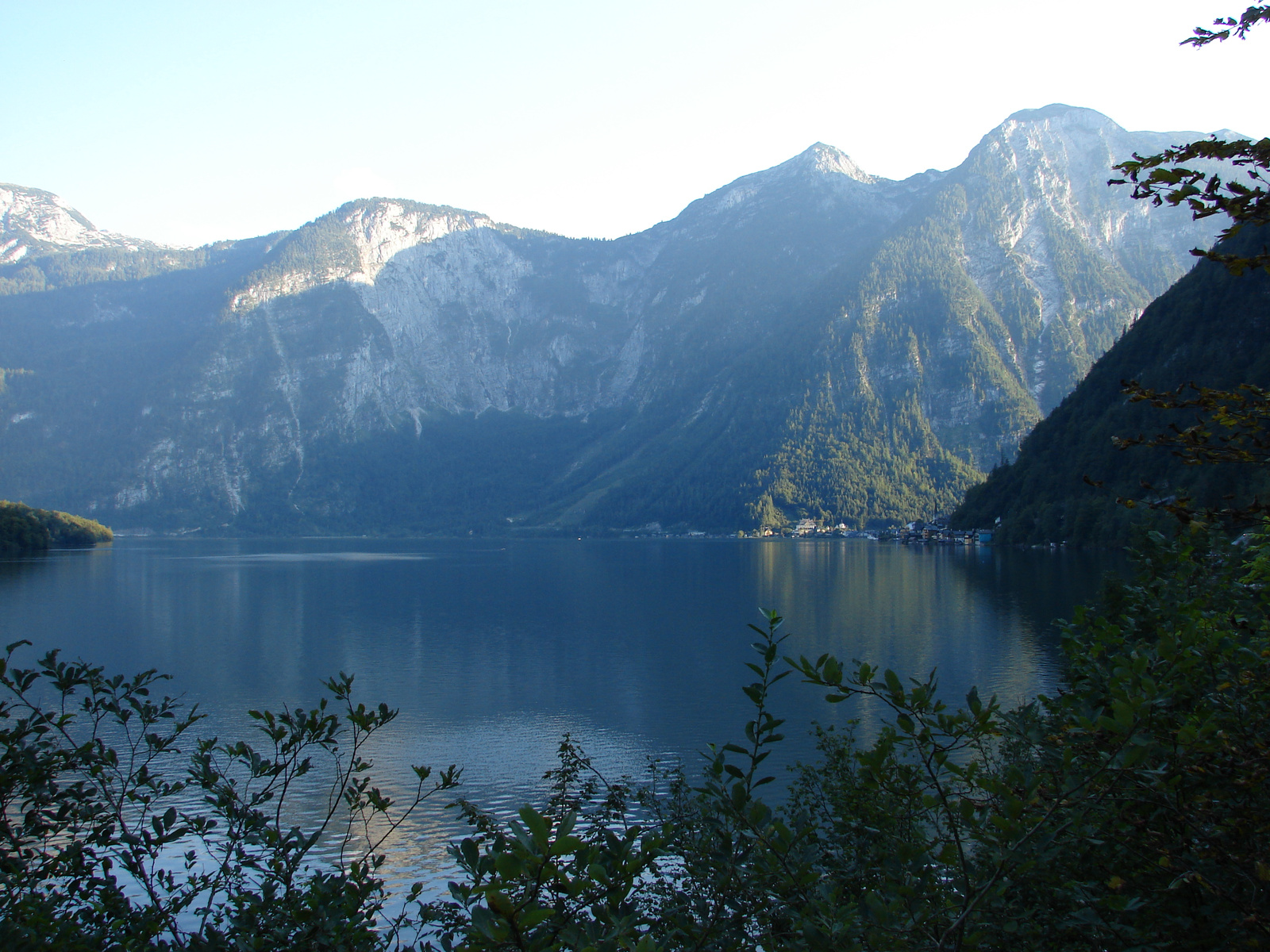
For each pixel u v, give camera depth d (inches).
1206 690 297.6
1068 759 230.5
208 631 3324.3
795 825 266.5
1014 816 224.1
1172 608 368.5
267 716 361.7
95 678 374.0
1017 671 2172.7
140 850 352.5
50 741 360.8
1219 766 268.7
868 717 1745.8
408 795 1344.7
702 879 278.7
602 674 2391.7
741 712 1888.5
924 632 2888.8
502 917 179.0
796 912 248.8
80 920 341.1
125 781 379.6
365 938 301.0
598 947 191.2
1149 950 243.3
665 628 3299.7
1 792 331.0
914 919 225.8
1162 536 396.2
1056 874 282.4
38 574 6107.3
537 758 1566.2
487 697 2105.1
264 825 353.7
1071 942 278.4
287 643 2999.5
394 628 3395.7
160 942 322.0
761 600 4212.6
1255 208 213.0
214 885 356.5
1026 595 3676.2
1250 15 213.8
